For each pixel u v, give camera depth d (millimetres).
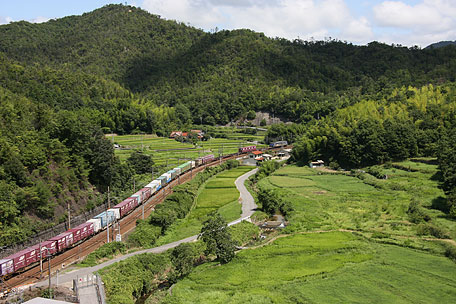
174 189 123375
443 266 63656
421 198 105188
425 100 181750
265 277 63719
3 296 55781
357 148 160250
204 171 162375
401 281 59062
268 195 109000
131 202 103812
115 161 122500
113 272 63156
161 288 66688
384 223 87875
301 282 60781
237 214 104250
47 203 90500
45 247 71000
